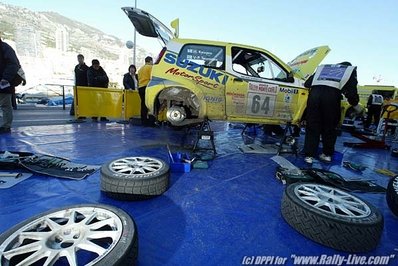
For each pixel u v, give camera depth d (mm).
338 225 1588
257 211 2100
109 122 6844
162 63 3867
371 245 1606
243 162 3584
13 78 4250
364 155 4789
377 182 3145
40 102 11859
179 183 2621
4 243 1187
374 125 10211
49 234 1280
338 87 3436
